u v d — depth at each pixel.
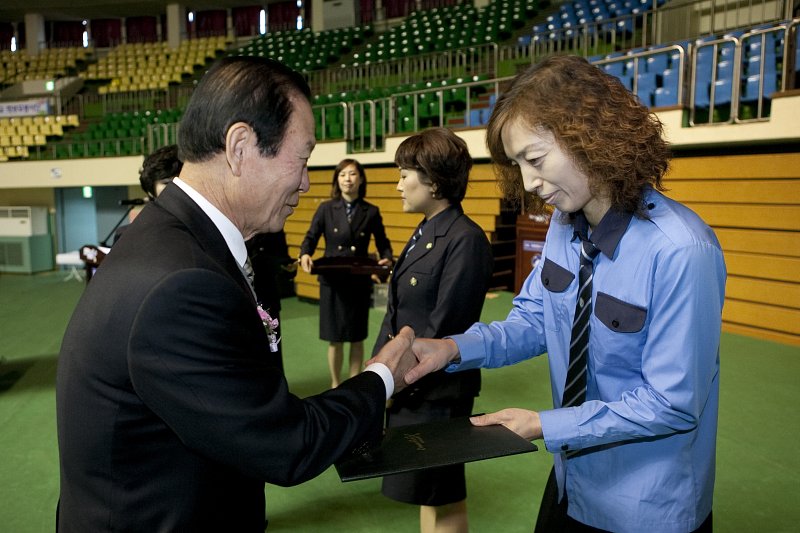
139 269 0.74
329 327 3.63
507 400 3.59
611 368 1.03
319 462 0.80
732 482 2.58
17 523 2.36
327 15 15.28
